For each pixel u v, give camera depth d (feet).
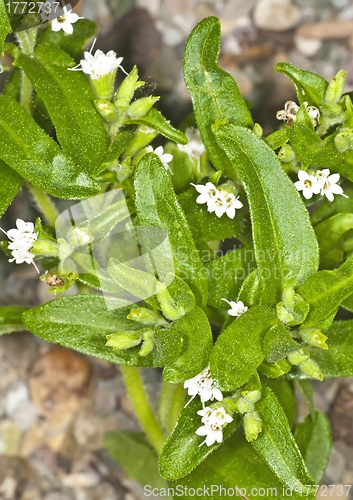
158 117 0.63
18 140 0.61
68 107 0.63
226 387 0.59
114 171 0.65
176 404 0.73
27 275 0.91
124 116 0.63
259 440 0.61
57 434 0.89
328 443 0.74
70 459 0.89
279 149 0.67
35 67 0.64
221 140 0.61
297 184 0.63
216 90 0.64
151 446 0.79
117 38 0.96
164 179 0.60
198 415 0.62
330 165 0.63
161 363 0.60
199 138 0.73
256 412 0.61
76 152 0.62
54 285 0.62
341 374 0.64
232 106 0.64
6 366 0.89
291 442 0.60
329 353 0.65
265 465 0.68
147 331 0.61
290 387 0.73
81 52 0.71
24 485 0.88
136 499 0.87
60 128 0.62
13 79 0.70
